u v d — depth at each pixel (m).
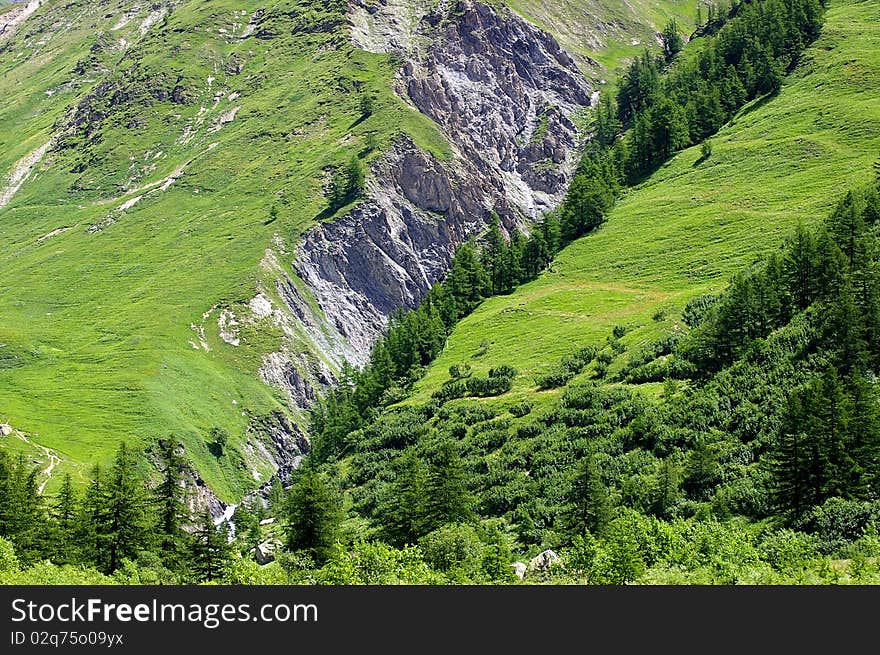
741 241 175.12
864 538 62.88
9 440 152.25
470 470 110.06
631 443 101.12
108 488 83.75
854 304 94.94
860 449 73.44
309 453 162.62
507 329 168.75
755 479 82.44
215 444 172.62
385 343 178.38
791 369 96.56
